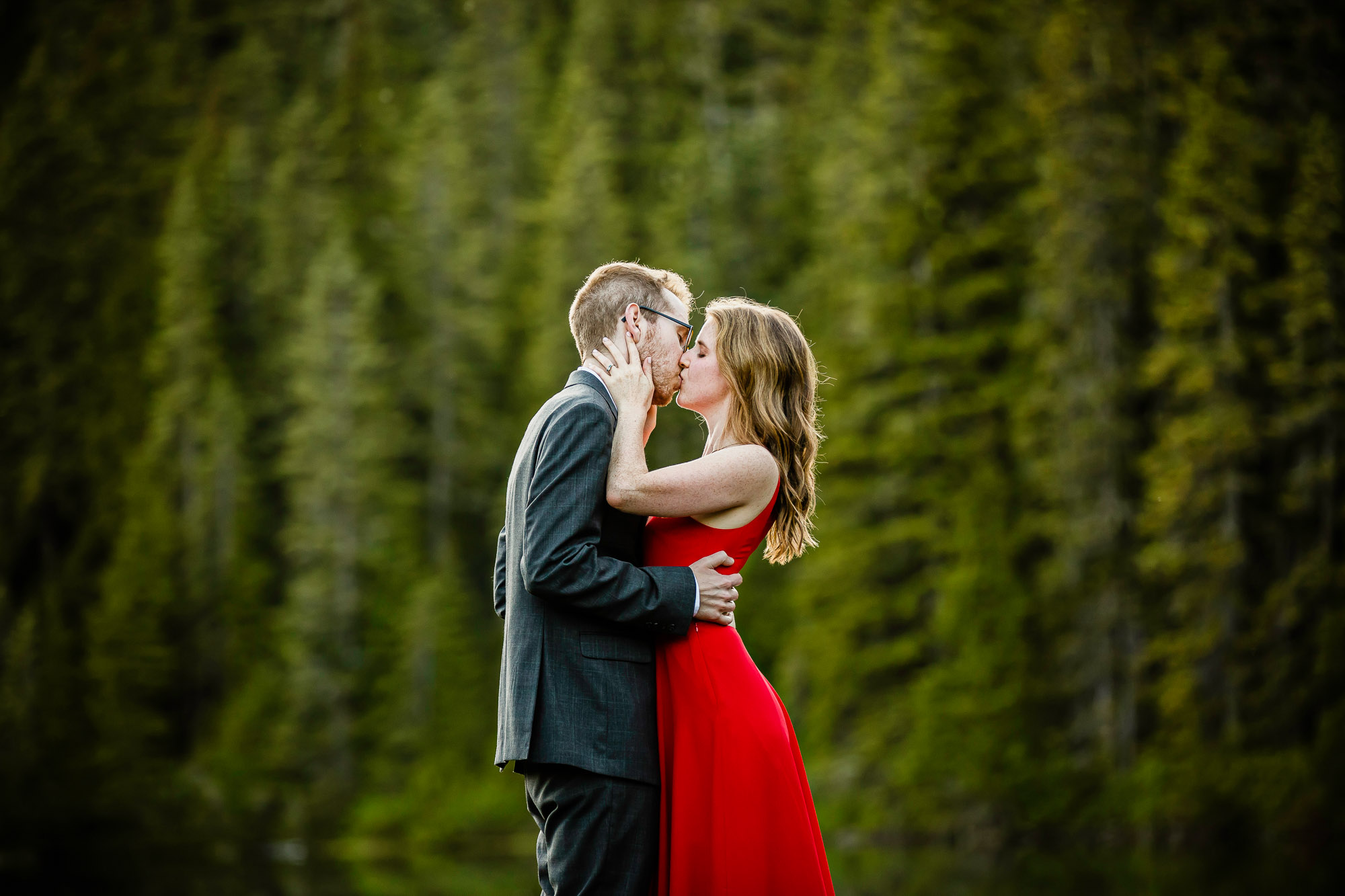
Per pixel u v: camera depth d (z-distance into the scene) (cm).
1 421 3828
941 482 2155
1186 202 2111
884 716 2095
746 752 346
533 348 3934
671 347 371
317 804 2959
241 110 5838
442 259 4334
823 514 2275
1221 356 2006
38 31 5859
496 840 2836
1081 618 2083
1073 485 2134
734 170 4281
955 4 2422
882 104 2575
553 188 4434
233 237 4716
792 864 346
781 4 5497
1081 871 1650
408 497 3628
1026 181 2352
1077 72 2355
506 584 363
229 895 1806
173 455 3797
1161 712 2016
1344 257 2045
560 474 330
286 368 4259
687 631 351
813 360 385
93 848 2794
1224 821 1867
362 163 4812
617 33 4922
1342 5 2267
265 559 3784
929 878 1631
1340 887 1433
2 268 4131
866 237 2498
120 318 4112
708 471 353
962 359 2236
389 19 6794
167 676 3281
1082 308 2214
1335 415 1978
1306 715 1944
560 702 334
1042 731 2022
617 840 334
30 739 3048
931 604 2167
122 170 5084
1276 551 2052
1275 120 2228
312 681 3206
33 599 3434
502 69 5481
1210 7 2333
